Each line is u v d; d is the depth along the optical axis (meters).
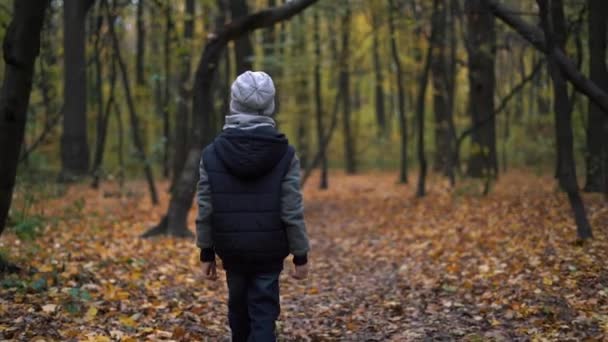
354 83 31.77
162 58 19.25
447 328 5.12
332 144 34.94
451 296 6.17
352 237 11.73
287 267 8.79
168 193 16.98
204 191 3.36
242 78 3.43
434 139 28.34
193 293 6.40
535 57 15.96
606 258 6.49
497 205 12.16
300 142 29.33
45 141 18.03
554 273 6.24
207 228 3.40
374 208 15.70
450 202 13.93
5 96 5.42
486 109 16.33
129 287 6.16
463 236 9.45
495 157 17.11
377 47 25.03
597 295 5.39
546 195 12.54
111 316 5.13
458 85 26.06
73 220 10.78
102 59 19.11
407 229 11.55
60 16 17.52
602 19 9.92
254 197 3.31
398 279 7.39
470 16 15.20
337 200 18.88
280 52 19.12
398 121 35.25
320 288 7.20
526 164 23.05
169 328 5.03
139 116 21.39
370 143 35.03
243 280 3.46
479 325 5.15
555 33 7.50
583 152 13.55
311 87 27.22
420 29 15.98
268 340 3.31
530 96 20.81
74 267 6.50
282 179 3.34
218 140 3.38
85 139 17.11
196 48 15.77
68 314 4.96
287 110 25.30
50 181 14.33
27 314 4.81
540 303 5.42
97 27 15.22
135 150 16.64
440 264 7.83
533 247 7.66
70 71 16.67
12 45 5.34
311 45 19.64
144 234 10.13
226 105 15.60
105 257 7.49
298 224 3.34
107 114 16.70
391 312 5.81
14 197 9.55
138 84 19.28
